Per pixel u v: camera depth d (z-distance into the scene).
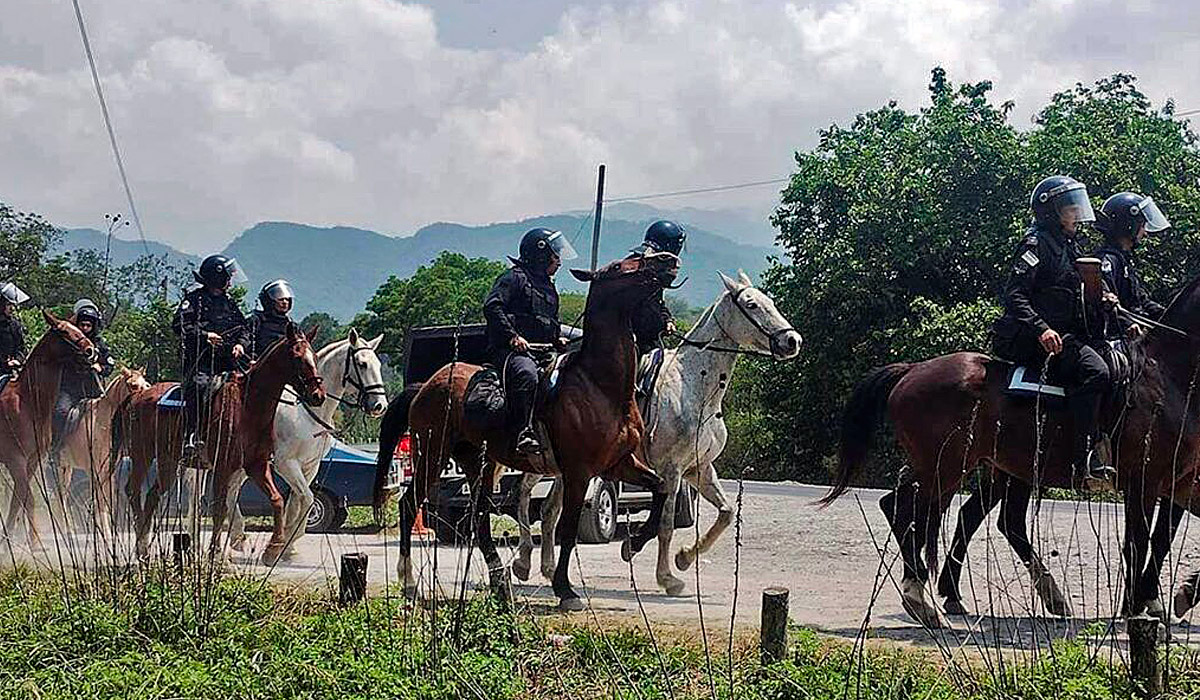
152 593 9.30
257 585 10.39
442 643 8.38
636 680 8.05
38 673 7.97
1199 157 33.66
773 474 35.84
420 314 54.50
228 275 13.90
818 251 34.75
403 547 11.68
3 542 12.65
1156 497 9.58
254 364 13.27
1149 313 10.23
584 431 10.71
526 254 11.55
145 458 13.15
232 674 8.05
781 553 14.59
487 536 11.30
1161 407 9.52
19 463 13.58
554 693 8.06
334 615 9.21
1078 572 12.65
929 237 32.97
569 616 10.42
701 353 12.00
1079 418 9.58
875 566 13.63
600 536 15.41
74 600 9.47
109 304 15.16
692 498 15.21
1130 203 10.23
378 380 14.63
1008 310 9.93
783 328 11.78
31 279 28.47
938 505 10.09
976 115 34.41
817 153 36.22
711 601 11.39
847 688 7.28
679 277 11.16
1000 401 9.88
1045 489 10.02
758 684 7.62
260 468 13.26
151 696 7.57
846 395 33.97
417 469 11.75
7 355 15.71
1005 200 32.88
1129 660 7.68
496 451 11.30
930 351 30.12
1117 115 33.78
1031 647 8.38
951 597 10.36
